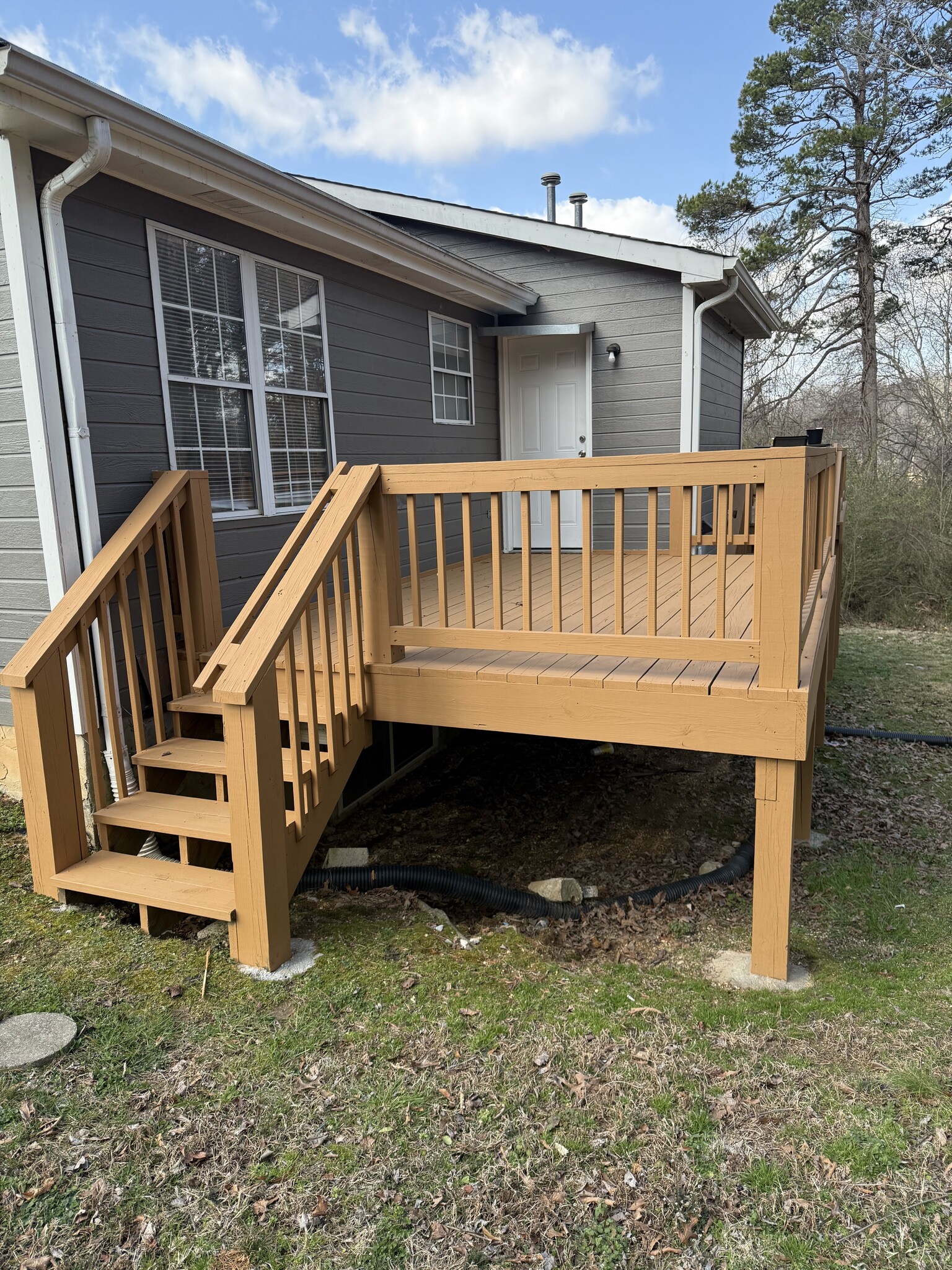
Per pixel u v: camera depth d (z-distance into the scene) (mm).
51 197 3432
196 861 3562
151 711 4133
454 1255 1919
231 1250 1938
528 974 3145
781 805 3025
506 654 3811
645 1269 1883
